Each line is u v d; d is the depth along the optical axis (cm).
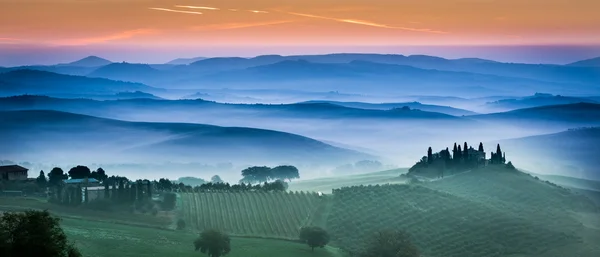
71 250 9988
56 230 9912
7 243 9319
